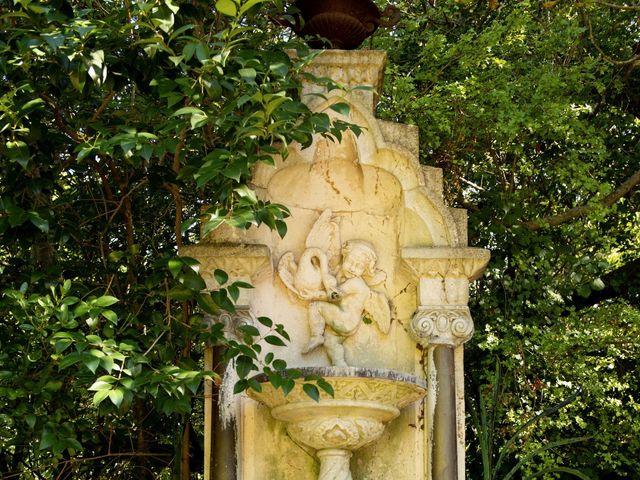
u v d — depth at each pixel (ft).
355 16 25.68
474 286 31.73
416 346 24.27
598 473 32.17
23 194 23.12
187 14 22.45
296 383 22.17
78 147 20.93
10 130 21.13
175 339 22.97
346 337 24.56
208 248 23.29
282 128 20.97
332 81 22.54
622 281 33.58
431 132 30.37
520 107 30.58
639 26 35.09
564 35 31.50
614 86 34.06
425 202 24.32
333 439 22.76
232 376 22.94
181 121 20.51
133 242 27.40
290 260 24.59
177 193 25.13
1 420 19.94
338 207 25.34
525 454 29.35
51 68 21.31
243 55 21.44
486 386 29.68
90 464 28.73
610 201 32.55
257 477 23.40
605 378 30.94
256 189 24.02
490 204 32.45
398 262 24.49
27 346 20.74
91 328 20.95
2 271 25.35
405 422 24.08
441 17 34.45
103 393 18.21
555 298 31.40
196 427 31.86
